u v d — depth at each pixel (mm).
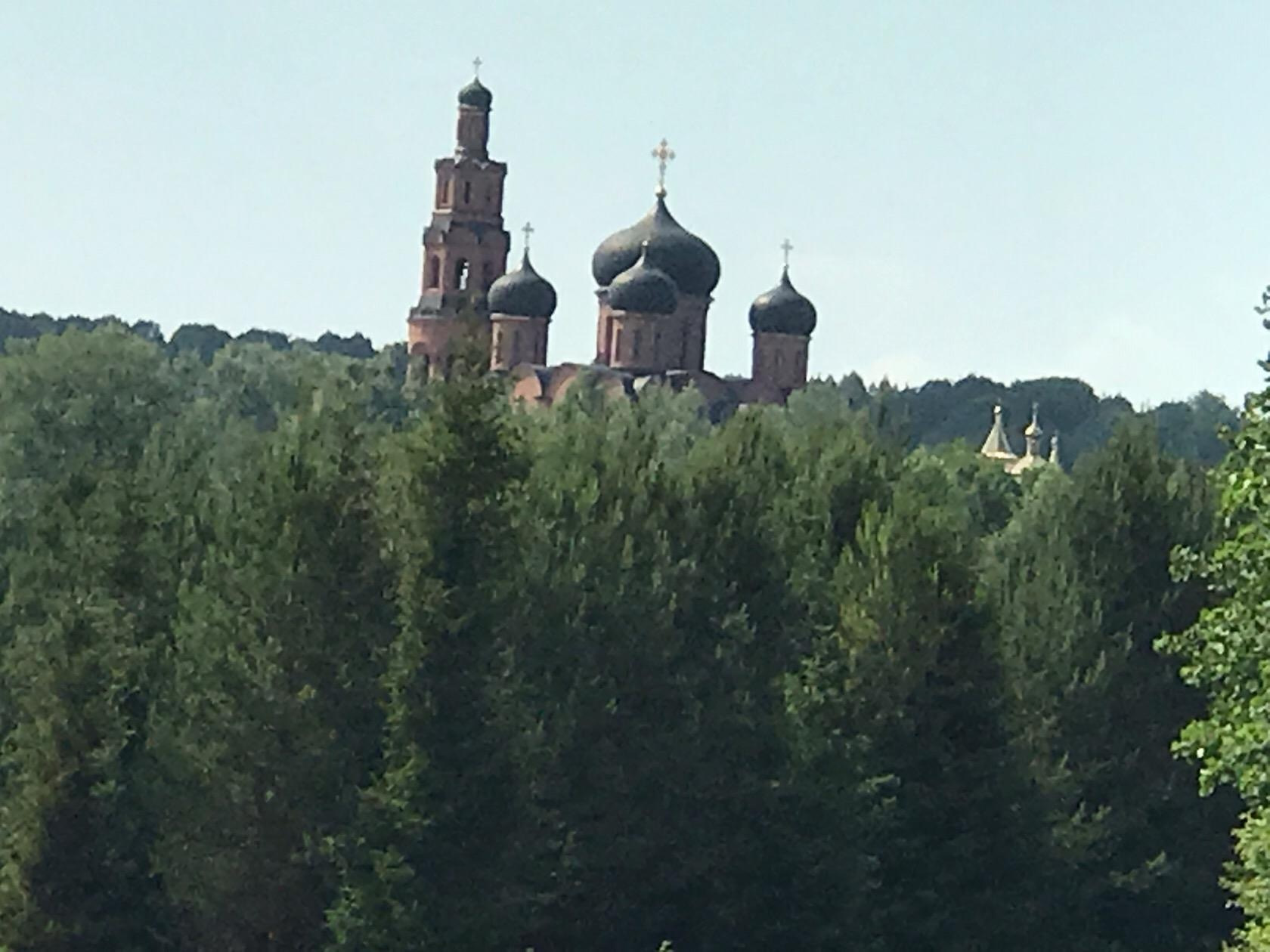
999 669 71312
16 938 63875
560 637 67938
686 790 68188
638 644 68312
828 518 80250
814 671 70625
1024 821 71062
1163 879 75125
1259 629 49406
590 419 88938
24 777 65062
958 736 70812
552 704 67312
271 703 63969
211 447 117188
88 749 64438
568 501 71688
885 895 69625
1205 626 50906
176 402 138250
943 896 70125
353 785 63875
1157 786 75625
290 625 64562
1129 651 76500
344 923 62094
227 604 65875
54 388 119812
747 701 69000
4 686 72438
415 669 63281
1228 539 56594
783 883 69000
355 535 65312
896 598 70750
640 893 68125
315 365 172375
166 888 64812
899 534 72000
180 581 70938
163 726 65188
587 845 67188
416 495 64750
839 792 68812
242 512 70188
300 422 74438
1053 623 77250
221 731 64125
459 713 63375
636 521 71188
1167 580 77500
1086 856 73938
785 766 69125
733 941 69188
